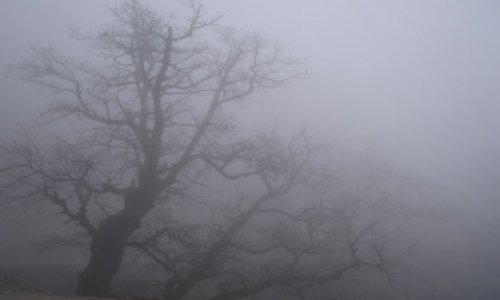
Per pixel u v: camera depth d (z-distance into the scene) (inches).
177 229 669.9
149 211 687.1
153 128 649.0
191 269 710.5
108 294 599.8
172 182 671.1
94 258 618.2
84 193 647.1
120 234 626.5
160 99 641.0
